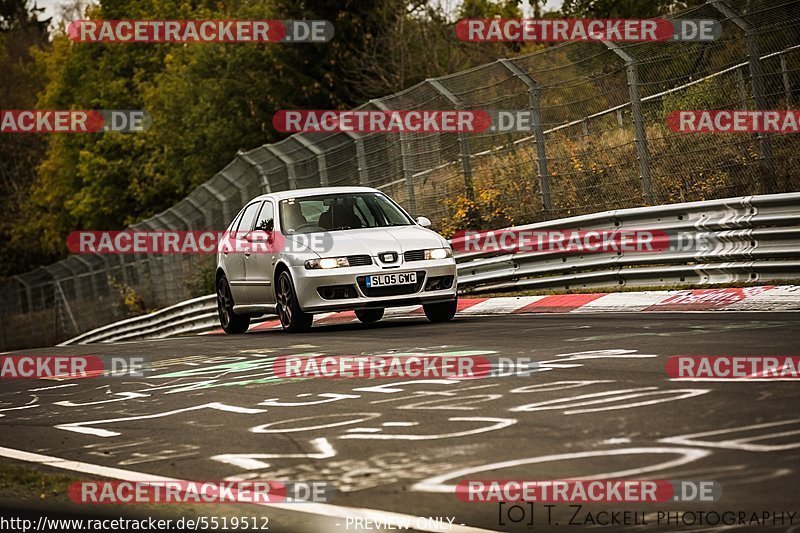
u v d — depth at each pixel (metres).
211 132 118.88
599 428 16.59
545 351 25.94
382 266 37.31
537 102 49.03
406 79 115.00
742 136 41.69
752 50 40.28
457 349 28.22
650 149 44.50
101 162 161.00
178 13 164.38
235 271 43.53
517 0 105.50
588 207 47.88
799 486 12.82
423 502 13.54
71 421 23.34
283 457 17.03
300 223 40.09
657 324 29.89
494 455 15.62
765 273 36.19
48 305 133.12
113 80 169.25
